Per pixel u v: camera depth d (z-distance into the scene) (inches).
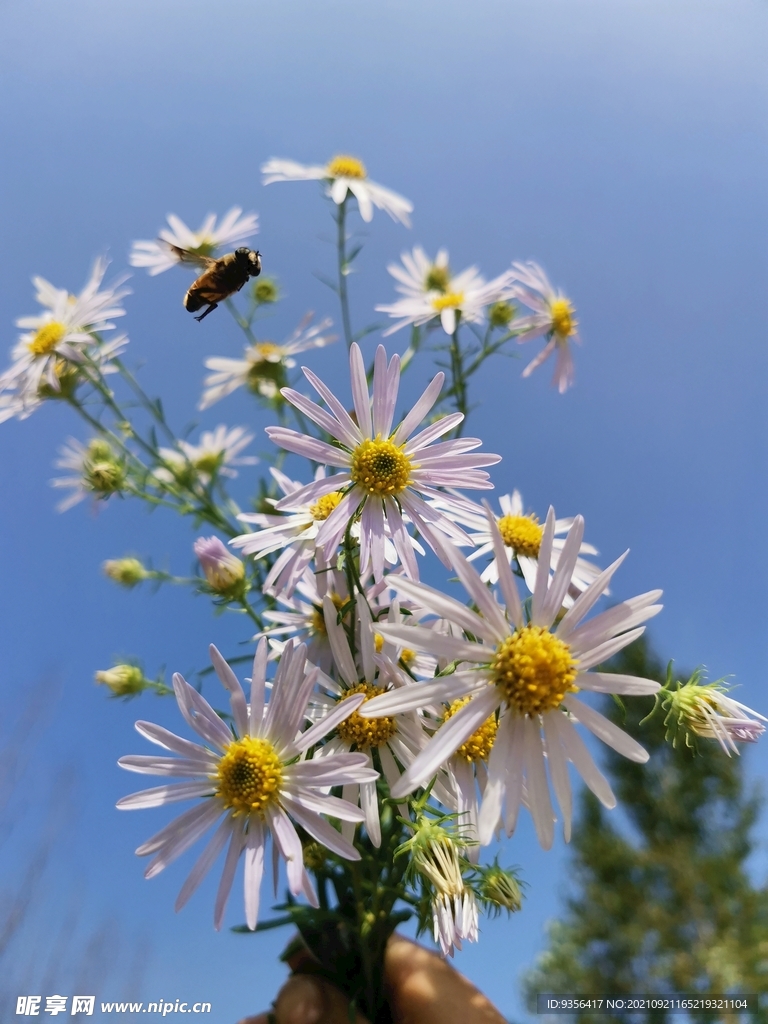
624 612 3.7
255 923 3.5
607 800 3.5
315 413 4.1
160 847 3.7
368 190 6.9
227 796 3.8
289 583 4.3
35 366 5.5
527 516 5.3
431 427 4.3
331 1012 4.6
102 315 5.5
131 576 6.0
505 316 6.8
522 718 3.6
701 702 4.2
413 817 4.1
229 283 5.2
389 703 3.4
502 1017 5.1
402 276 7.1
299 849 3.5
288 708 3.8
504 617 3.6
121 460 5.8
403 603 4.4
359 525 4.0
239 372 6.6
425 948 5.4
